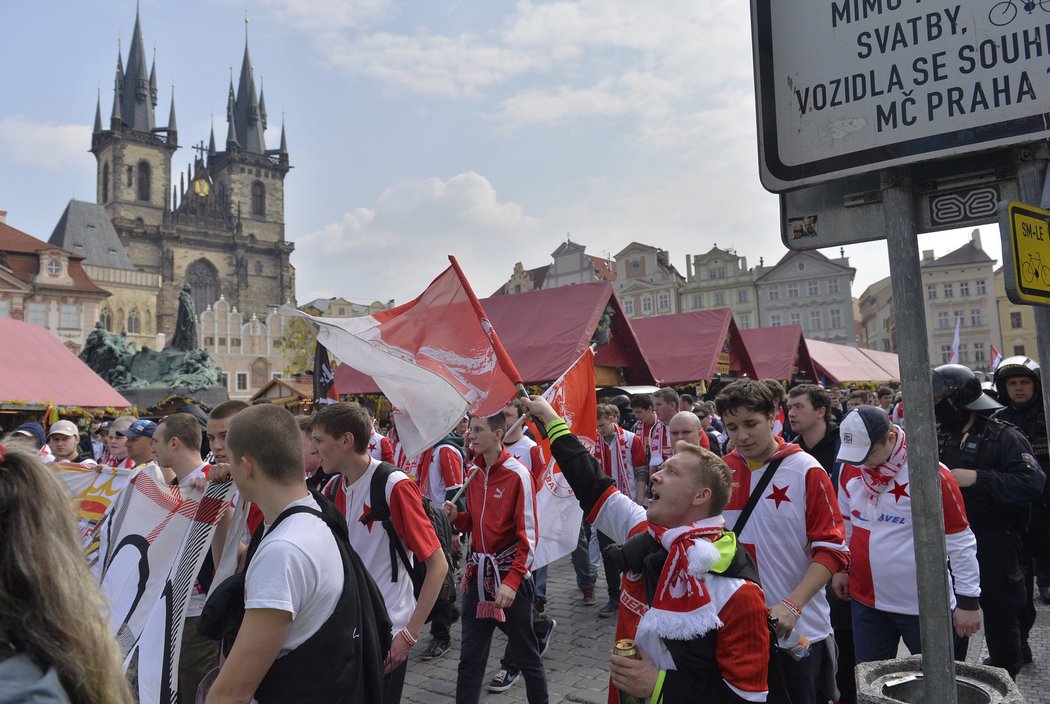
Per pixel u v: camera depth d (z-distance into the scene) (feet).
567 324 50.21
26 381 43.86
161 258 307.58
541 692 13.96
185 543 9.70
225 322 246.47
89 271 250.37
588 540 25.14
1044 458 17.48
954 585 11.75
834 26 7.43
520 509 13.84
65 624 4.34
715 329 65.57
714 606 6.93
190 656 11.82
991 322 227.61
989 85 6.58
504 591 13.29
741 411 10.60
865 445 11.75
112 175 307.37
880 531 12.32
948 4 6.80
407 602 11.21
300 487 7.48
